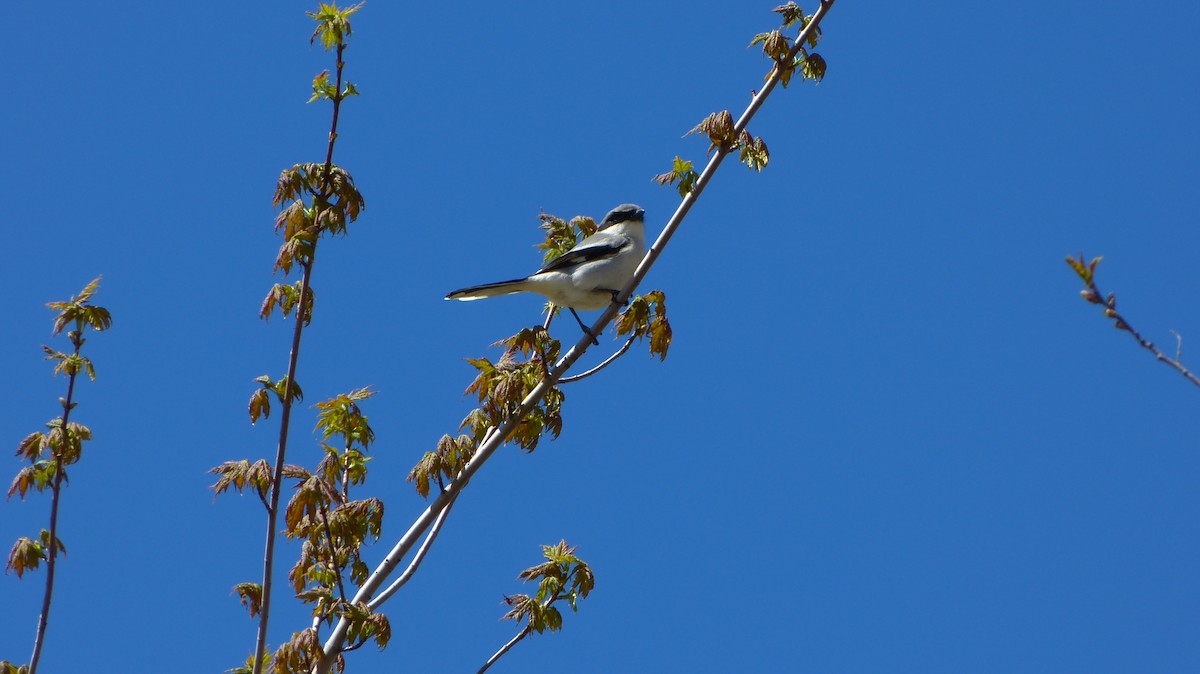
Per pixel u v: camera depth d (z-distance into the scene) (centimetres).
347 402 1338
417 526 1323
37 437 1162
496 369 1412
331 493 1216
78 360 1186
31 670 1073
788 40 1505
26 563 1140
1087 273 777
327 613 1227
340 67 1298
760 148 1480
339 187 1284
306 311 1277
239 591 1302
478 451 1380
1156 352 753
